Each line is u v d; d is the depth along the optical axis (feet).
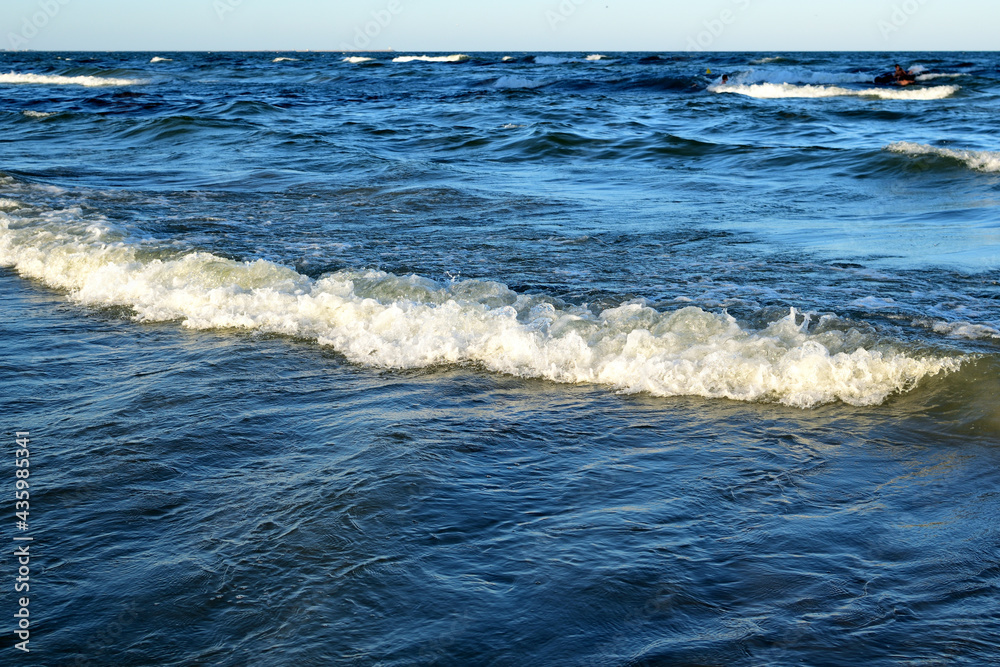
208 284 18.80
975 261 21.01
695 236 25.30
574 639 6.95
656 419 11.96
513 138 54.60
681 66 168.55
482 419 11.94
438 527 8.80
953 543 8.43
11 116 71.00
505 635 7.01
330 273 20.59
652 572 7.94
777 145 49.29
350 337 15.60
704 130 62.44
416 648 6.84
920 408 11.97
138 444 11.06
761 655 6.74
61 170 41.60
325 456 10.61
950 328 15.33
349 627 7.11
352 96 105.29
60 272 21.17
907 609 7.34
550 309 16.62
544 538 8.59
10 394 13.05
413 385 13.37
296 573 7.92
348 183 37.22
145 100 96.53
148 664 6.70
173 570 8.00
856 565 8.08
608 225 27.27
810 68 142.92
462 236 25.53
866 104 83.56
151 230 25.91
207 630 7.11
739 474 10.16
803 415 12.00
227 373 13.96
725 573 7.94
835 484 9.87
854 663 6.64
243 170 41.91
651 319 15.35
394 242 24.57
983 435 11.02
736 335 14.47
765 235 25.34
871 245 23.41
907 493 9.59
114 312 17.88
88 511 9.25
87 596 7.61
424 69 176.65
